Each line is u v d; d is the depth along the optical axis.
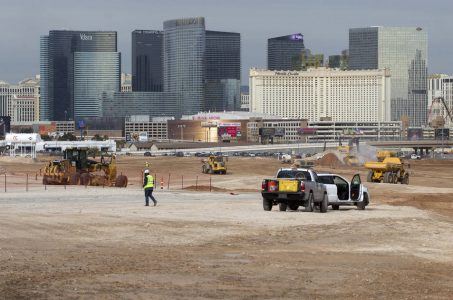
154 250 36.53
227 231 44.84
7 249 35.31
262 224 48.94
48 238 39.88
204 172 167.62
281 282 28.97
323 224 49.56
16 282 27.64
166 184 121.12
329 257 35.69
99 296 25.88
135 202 68.56
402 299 26.66
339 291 27.66
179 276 29.62
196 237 41.84
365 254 37.19
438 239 43.97
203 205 65.31
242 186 116.44
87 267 31.08
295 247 39.06
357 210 63.34
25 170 166.75
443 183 142.88
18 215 51.91
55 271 30.00
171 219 51.03
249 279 29.39
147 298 25.81
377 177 129.25
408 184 131.50
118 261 32.75
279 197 58.50
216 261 33.34
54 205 63.19
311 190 58.59
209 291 27.09
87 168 105.88
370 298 26.69
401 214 58.66
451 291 28.20
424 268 33.38
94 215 52.75
